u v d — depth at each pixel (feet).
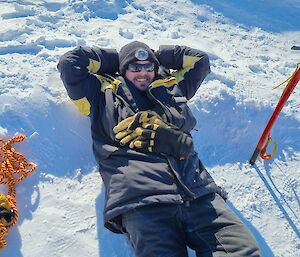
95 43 12.57
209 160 11.31
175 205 8.91
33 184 10.09
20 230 9.41
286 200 10.87
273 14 15.23
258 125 12.01
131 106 9.98
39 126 10.75
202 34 13.94
